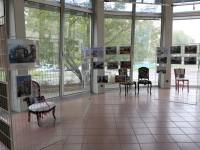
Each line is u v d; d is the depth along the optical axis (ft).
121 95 21.16
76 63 20.89
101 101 18.48
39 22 17.01
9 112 7.27
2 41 7.28
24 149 9.00
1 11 14.07
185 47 18.30
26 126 11.83
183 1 24.04
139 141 9.88
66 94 20.31
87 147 9.30
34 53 8.40
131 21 23.70
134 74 24.95
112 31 23.15
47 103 12.25
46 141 9.91
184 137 10.32
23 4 14.47
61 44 18.86
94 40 21.81
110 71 22.70
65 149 9.12
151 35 24.77
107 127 11.80
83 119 13.26
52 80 15.84
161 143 9.65
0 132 8.30
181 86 25.72
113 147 9.27
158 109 15.61
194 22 24.75
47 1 17.03
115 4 22.53
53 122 12.62
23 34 14.58
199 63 18.90
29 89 8.43
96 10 20.95
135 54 24.64
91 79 22.49
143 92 22.72
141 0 23.21
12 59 7.47
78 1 19.93
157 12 24.35
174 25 25.35
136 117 13.65
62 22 18.57
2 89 7.54
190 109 15.53
